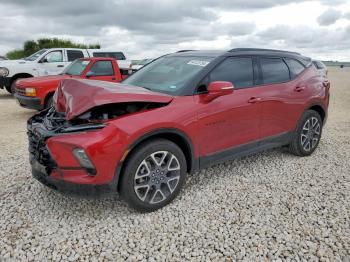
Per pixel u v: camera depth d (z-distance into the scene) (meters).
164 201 3.45
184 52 4.67
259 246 2.84
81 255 2.73
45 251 2.77
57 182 3.05
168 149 3.35
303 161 4.91
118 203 3.57
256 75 4.31
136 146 3.17
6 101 11.75
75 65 9.63
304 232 3.03
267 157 5.08
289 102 4.61
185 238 2.96
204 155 3.72
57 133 3.03
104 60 9.36
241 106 3.95
